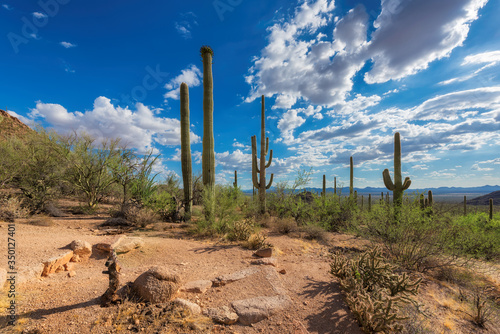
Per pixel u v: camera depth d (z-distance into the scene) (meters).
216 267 5.32
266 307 3.52
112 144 13.21
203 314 3.27
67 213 11.82
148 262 5.48
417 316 3.76
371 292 4.11
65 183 12.73
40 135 13.43
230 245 7.30
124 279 4.21
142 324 2.85
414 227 6.44
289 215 12.20
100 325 2.75
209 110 11.10
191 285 4.07
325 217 11.61
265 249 6.24
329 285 4.55
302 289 4.34
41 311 2.96
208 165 10.85
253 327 3.15
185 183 11.57
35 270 3.99
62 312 2.97
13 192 11.34
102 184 13.12
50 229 7.54
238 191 13.57
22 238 5.72
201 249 6.71
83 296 3.46
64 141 13.63
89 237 6.65
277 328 3.15
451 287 5.32
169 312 3.15
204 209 9.40
